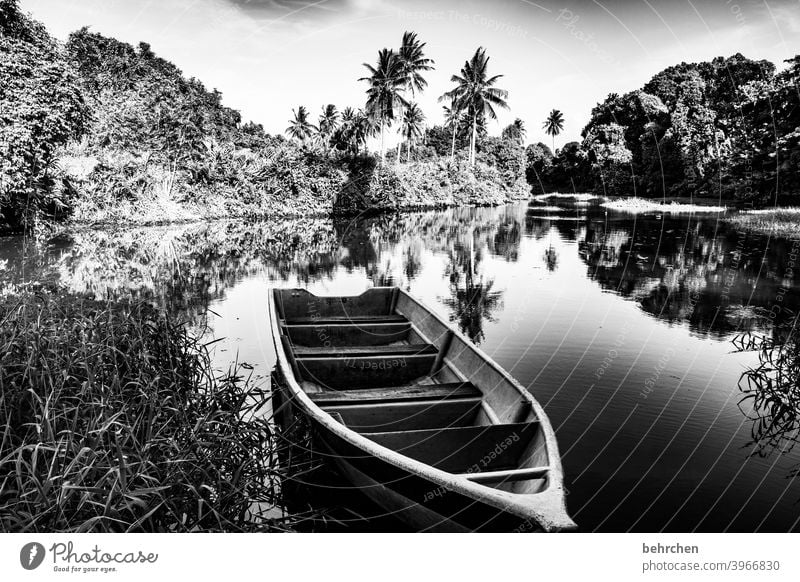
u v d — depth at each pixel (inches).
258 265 560.1
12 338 163.6
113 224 850.1
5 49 653.9
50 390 149.5
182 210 983.0
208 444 142.0
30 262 484.7
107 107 1083.3
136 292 412.5
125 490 113.2
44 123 664.4
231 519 133.3
